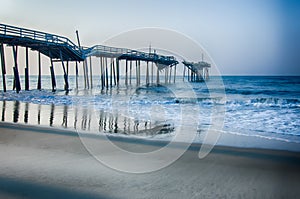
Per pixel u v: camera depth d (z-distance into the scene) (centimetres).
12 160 351
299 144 478
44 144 448
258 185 274
